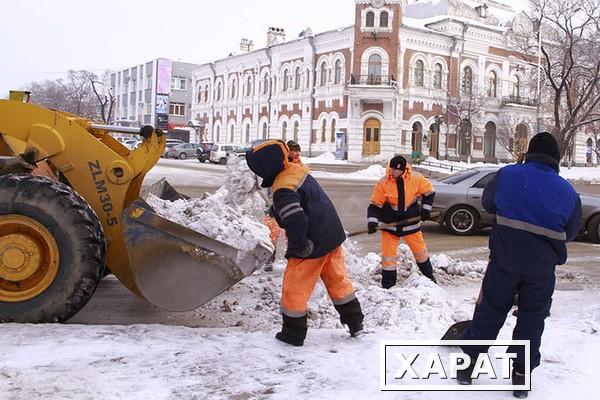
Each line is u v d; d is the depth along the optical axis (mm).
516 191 4000
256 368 4367
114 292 7285
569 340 5188
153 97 80375
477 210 13586
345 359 4598
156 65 79562
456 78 50375
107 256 5770
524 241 3916
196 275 5371
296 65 52969
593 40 38688
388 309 5906
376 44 46312
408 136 47750
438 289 6684
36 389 3873
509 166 4195
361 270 8609
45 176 5844
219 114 65625
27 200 5203
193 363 4426
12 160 5570
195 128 68750
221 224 6859
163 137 5922
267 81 57344
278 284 7684
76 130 5703
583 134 60531
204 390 3975
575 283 8633
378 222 7344
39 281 5312
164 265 5344
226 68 64125
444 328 5574
